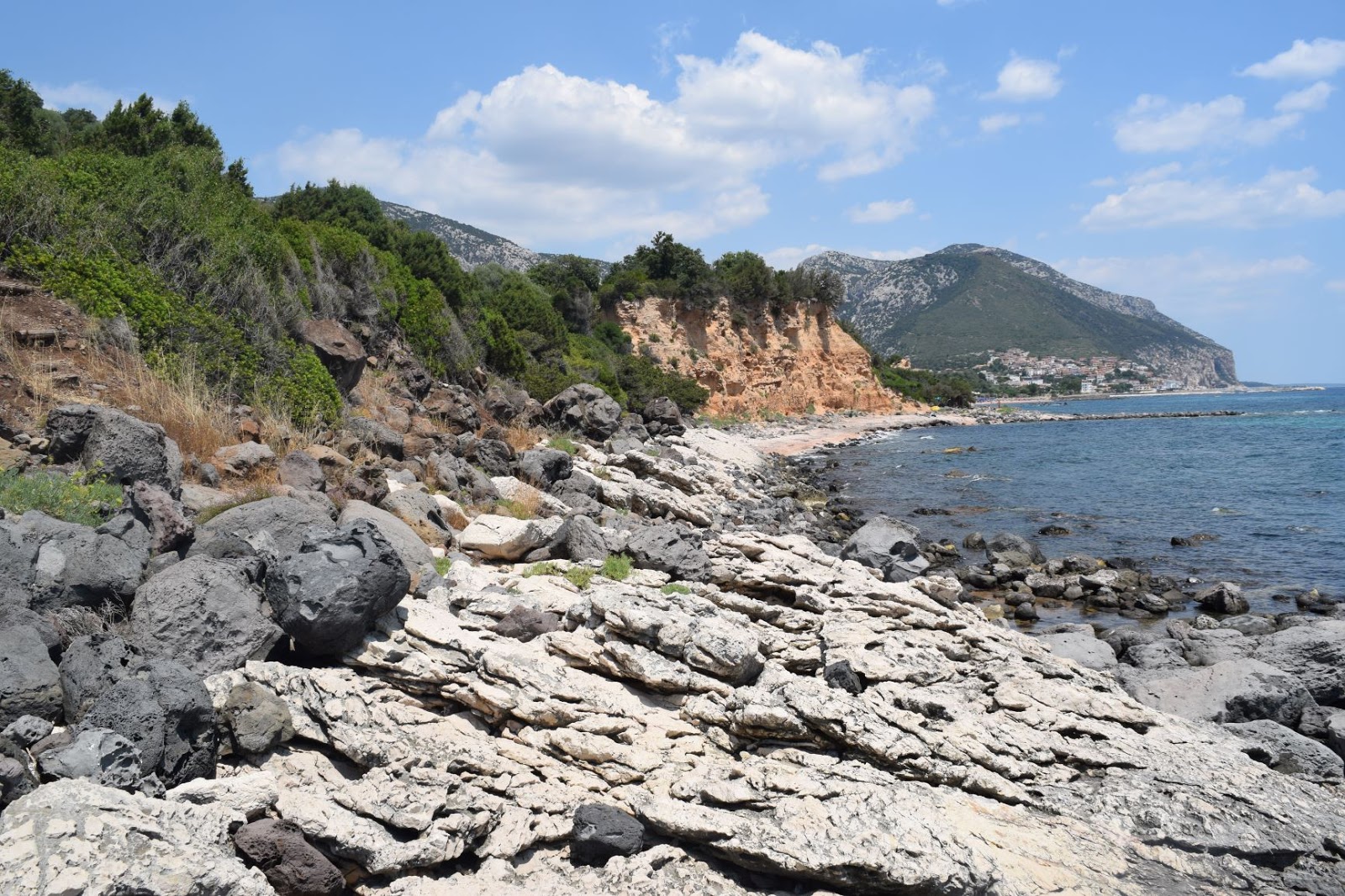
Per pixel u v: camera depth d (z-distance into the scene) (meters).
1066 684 11.95
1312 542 28.11
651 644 10.30
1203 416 115.88
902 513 34.62
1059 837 8.77
